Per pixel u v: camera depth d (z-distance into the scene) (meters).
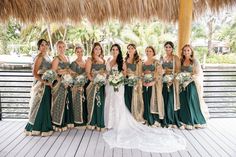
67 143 4.35
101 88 5.03
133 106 5.18
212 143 4.43
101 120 4.97
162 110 5.16
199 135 4.83
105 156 3.85
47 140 4.48
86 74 5.10
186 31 5.54
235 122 5.62
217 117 5.96
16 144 4.30
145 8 5.95
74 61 5.10
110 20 6.04
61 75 4.92
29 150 4.05
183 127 5.16
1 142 4.38
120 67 5.12
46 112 4.73
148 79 5.14
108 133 4.80
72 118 5.06
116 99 4.96
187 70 5.23
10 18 5.81
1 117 5.68
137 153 3.96
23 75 5.82
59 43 4.98
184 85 5.16
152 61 5.24
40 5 5.80
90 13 5.95
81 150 4.06
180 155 3.93
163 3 5.96
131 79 5.11
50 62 4.96
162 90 5.21
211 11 6.02
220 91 6.04
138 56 5.27
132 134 4.70
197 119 5.21
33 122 4.72
